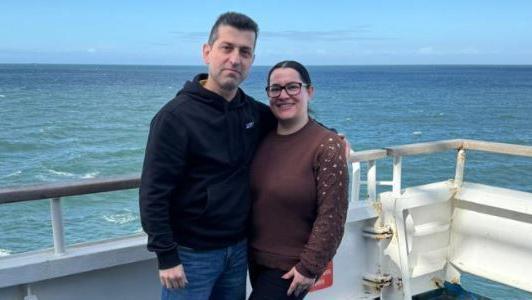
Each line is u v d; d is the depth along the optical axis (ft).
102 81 470.80
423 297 12.41
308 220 7.17
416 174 72.54
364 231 11.77
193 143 6.66
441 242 12.78
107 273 8.79
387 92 334.03
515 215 11.55
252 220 7.43
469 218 12.46
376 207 11.65
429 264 12.53
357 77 637.30
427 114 189.16
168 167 6.55
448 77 614.34
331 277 11.29
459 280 12.78
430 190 12.23
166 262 6.64
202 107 6.72
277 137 7.49
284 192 7.05
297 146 7.20
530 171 76.28
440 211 12.62
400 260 11.55
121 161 93.97
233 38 6.66
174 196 6.93
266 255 7.28
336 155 6.89
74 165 90.63
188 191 6.88
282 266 7.18
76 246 8.57
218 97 6.79
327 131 7.23
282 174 7.12
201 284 7.20
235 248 7.38
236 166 7.17
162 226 6.59
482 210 12.19
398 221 11.50
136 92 307.37
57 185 7.76
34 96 266.36
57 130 133.90
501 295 21.62
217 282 7.66
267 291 7.16
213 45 6.78
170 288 6.91
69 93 293.43
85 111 185.06
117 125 145.07
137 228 45.50
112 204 52.06
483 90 349.41
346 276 11.59
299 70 7.30
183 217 6.99
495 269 12.01
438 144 11.99
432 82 485.15
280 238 7.21
